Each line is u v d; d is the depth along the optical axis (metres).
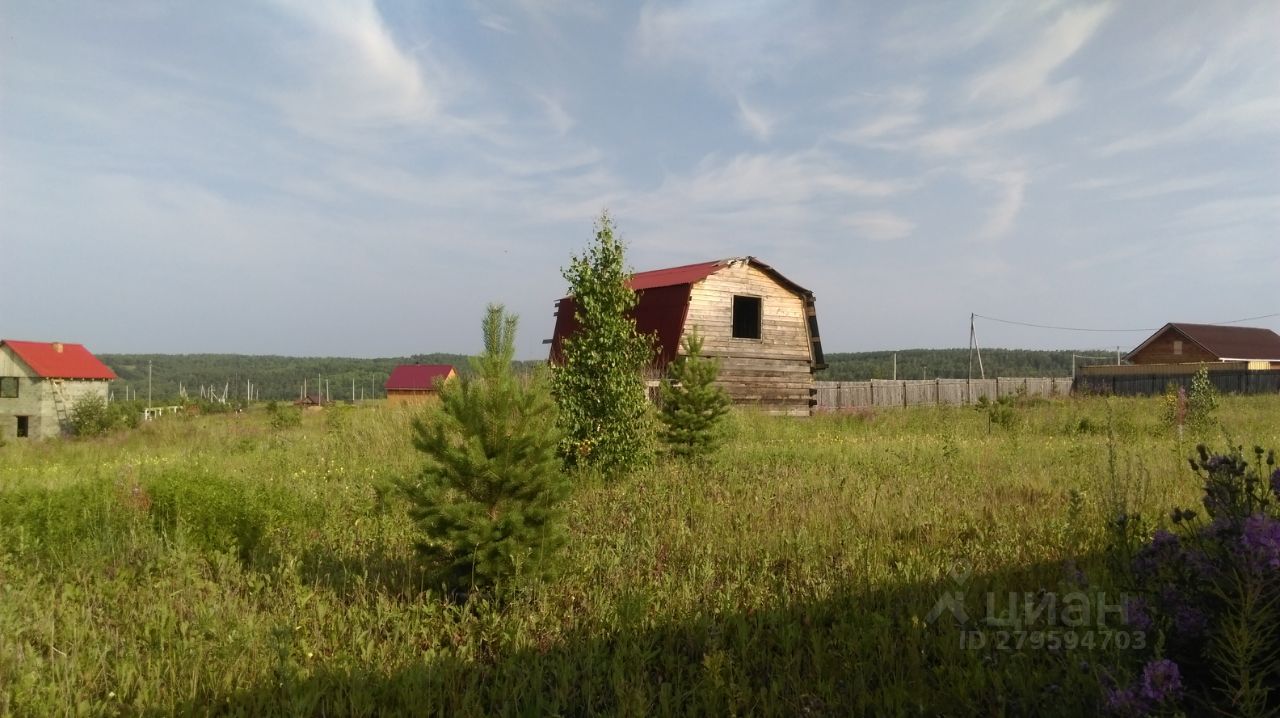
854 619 5.31
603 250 12.60
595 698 4.42
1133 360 53.41
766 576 6.40
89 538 7.27
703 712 4.23
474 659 4.88
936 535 7.43
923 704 4.09
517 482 5.81
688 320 23.75
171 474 8.76
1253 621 3.19
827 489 10.07
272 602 5.82
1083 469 11.62
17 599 5.57
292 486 10.55
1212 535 3.65
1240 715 3.04
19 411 45.06
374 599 5.84
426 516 5.79
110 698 4.23
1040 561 6.38
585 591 6.09
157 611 5.42
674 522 8.17
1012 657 4.40
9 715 3.93
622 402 12.09
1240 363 40.88
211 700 4.26
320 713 4.17
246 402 77.00
